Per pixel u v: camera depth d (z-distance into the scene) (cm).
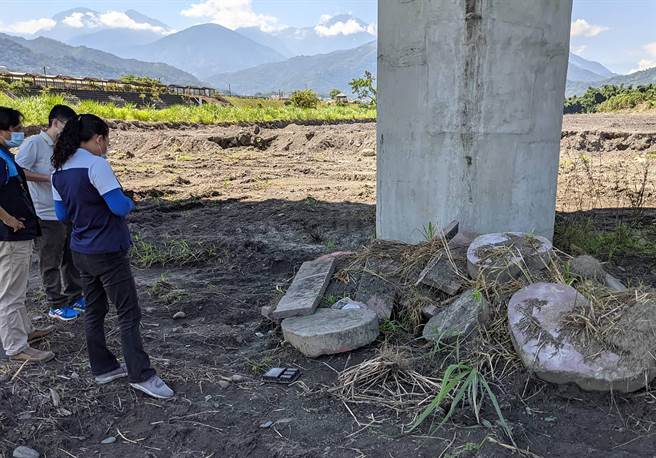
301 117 3459
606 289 439
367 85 4431
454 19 521
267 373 432
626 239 741
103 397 400
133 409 389
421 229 590
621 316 393
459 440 336
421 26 542
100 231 372
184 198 1225
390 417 370
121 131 2448
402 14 557
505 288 461
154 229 936
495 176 551
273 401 398
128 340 393
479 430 344
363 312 482
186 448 347
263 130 2598
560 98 575
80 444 356
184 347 489
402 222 608
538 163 570
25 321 465
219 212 1071
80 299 546
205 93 6962
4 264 424
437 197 569
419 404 377
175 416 380
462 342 431
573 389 376
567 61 573
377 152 637
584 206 1019
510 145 548
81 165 365
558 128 583
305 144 2292
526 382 385
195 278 692
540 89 550
